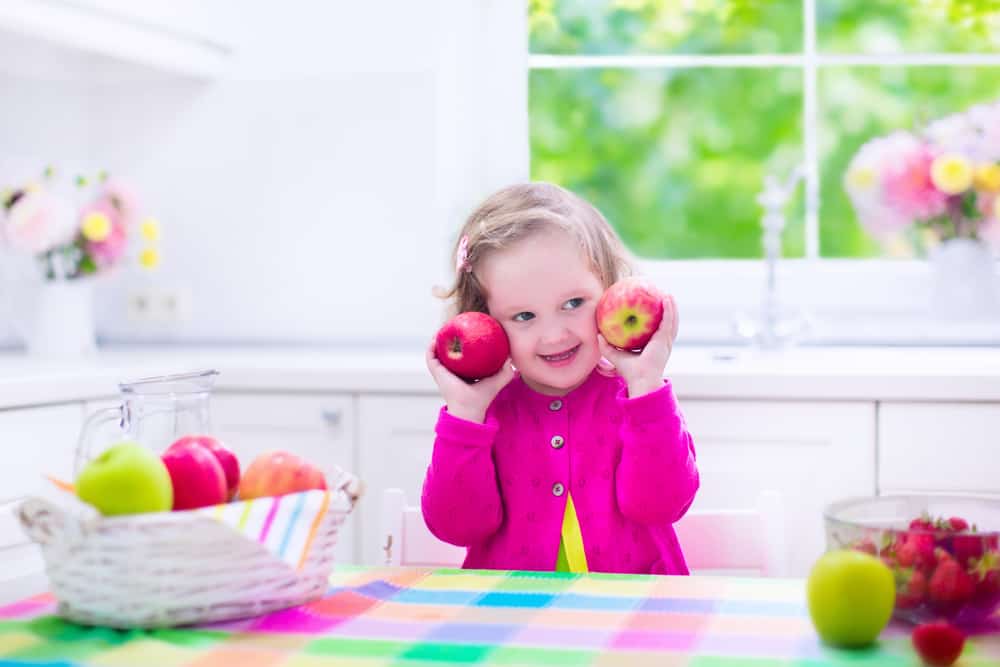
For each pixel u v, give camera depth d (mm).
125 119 2725
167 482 896
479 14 2697
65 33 2160
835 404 1951
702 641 832
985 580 855
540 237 1278
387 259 2598
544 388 1399
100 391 2016
